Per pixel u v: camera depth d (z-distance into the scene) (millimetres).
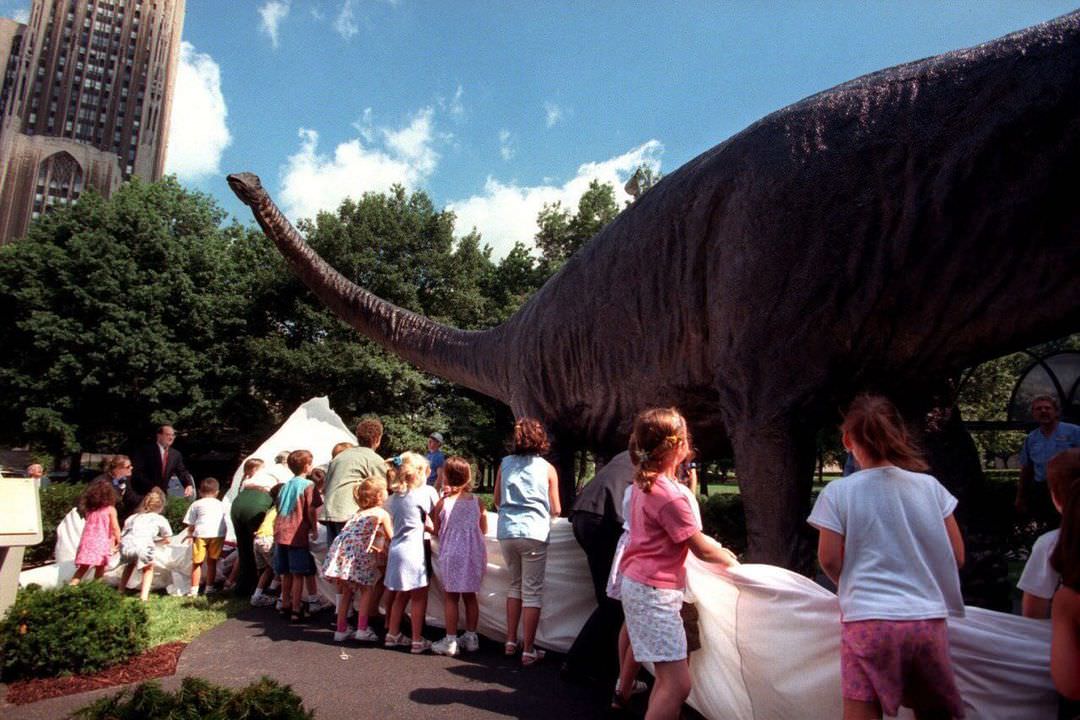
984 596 4160
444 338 8070
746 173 4328
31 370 27000
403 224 29453
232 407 27859
